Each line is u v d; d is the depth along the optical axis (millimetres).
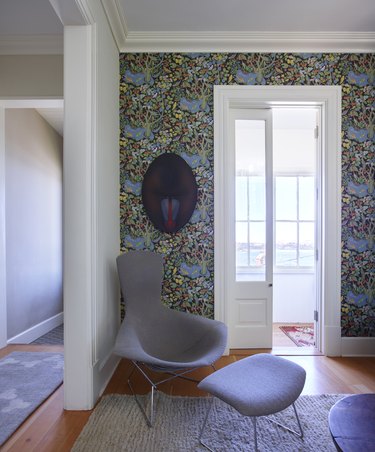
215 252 2553
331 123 2588
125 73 2584
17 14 2359
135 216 2588
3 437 1551
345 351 2582
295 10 2258
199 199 2582
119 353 1684
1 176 2936
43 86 2809
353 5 2211
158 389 2031
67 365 1788
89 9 1749
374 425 1087
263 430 1605
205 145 2582
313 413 1745
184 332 2141
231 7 2223
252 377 1505
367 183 2607
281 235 3865
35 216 3646
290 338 3168
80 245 1789
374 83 2605
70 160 1789
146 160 2590
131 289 2166
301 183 3887
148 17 2318
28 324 3467
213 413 1749
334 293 2586
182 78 2586
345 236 2604
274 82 2584
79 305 1785
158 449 1473
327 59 2602
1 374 2227
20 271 3318
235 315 2703
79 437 1548
